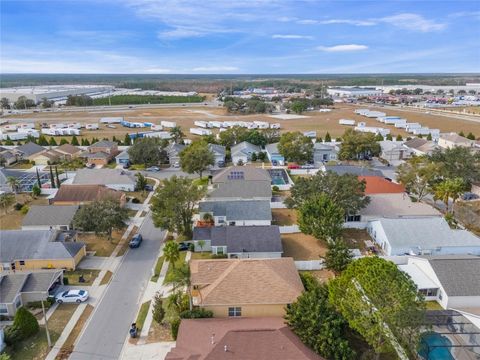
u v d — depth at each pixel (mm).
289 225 62656
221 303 37000
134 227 63094
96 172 82125
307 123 175250
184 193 56812
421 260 44594
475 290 39656
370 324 29797
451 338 33281
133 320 39594
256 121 172375
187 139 132250
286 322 33875
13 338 35188
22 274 42969
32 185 82312
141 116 197750
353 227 60844
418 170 71438
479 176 73375
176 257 42219
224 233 53688
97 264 51156
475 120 177250
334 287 34312
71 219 59406
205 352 29844
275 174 87500
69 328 38188
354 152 101688
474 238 51750
